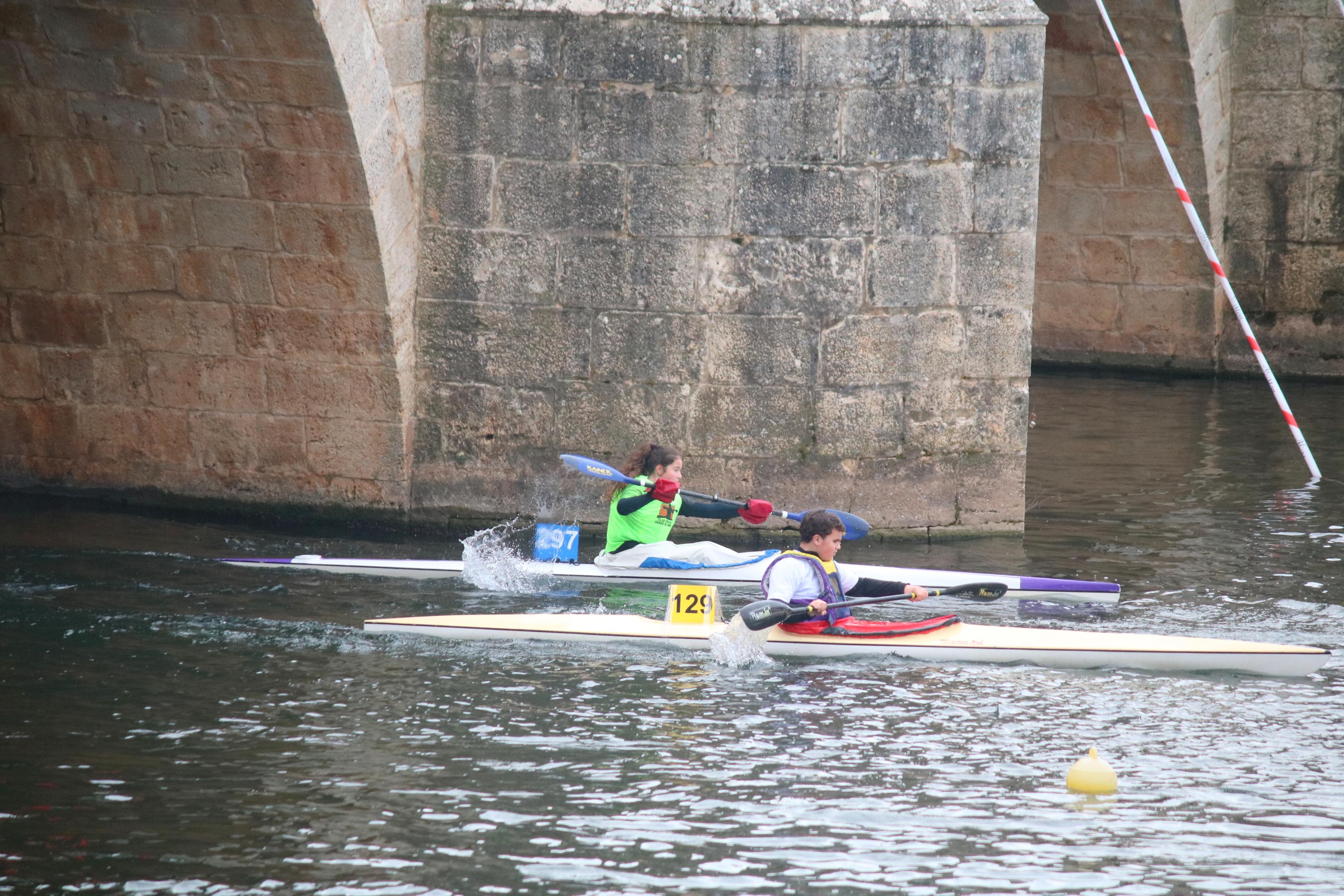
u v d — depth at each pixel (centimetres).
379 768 2480
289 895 2053
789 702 2838
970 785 2442
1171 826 2289
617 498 3797
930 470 4209
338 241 3931
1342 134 6544
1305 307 6731
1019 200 4125
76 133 3966
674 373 4131
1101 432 5628
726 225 4050
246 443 4269
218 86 3728
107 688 2825
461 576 3750
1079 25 6500
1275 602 3519
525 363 4162
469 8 3988
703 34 3956
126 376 4297
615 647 3188
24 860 2133
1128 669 3075
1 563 3675
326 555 3881
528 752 2559
